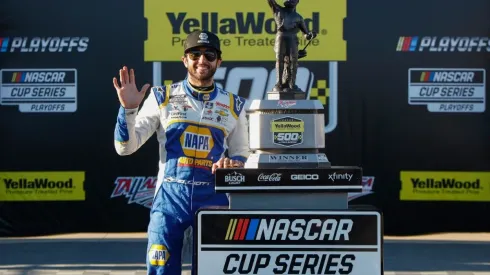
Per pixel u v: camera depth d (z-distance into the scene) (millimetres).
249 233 7082
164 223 8383
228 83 16469
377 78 16500
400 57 16484
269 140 7504
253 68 16438
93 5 16359
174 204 8414
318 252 7062
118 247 15484
